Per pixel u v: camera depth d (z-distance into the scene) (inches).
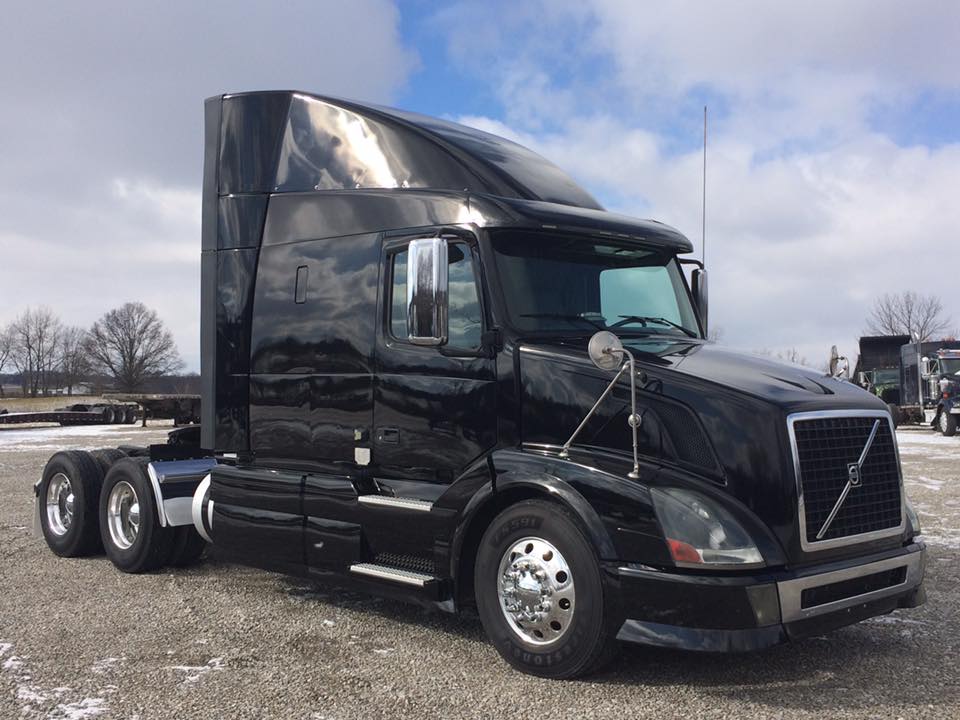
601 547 167.8
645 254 228.5
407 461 209.8
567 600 173.3
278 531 234.4
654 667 183.2
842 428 178.2
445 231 207.8
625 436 178.9
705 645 159.3
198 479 278.2
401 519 205.3
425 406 206.7
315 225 235.8
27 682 174.9
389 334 216.1
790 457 167.6
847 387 193.6
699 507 164.2
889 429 189.2
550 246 209.3
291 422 236.1
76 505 298.2
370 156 231.6
